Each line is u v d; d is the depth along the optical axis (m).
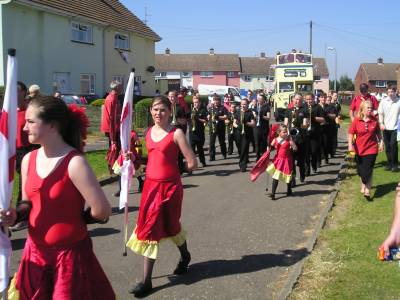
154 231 5.05
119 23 32.09
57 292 3.10
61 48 26.31
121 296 5.00
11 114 3.08
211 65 88.38
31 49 24.12
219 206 8.90
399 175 11.11
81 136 3.26
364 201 8.70
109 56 31.23
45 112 3.05
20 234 7.00
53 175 3.09
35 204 3.13
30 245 3.20
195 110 13.57
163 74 87.19
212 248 6.45
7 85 3.08
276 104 32.53
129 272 5.65
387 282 5.04
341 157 15.60
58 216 3.11
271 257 6.07
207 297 4.94
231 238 6.88
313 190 10.20
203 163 13.87
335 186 10.32
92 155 14.31
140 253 5.05
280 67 32.62
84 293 3.17
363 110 8.66
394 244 3.17
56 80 26.09
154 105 5.26
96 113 22.88
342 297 4.70
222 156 16.25
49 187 3.09
